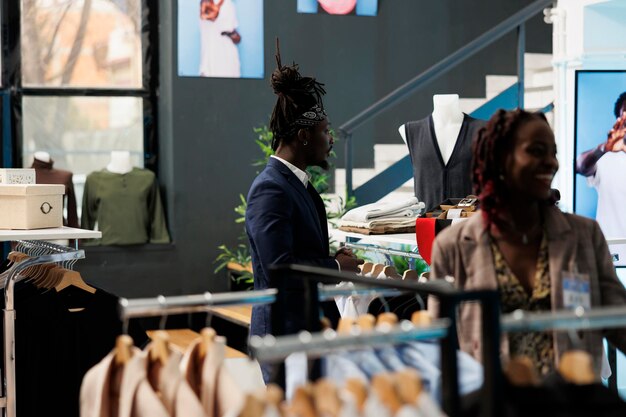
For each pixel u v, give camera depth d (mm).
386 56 8047
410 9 8094
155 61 7852
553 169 2170
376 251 4098
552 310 2170
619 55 5320
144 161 7867
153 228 7605
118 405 1999
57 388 3520
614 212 5367
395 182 7895
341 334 1752
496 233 2234
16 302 3578
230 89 7684
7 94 7488
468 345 2240
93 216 7496
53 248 3895
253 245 3262
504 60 8266
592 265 2234
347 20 7949
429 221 3535
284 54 7812
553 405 1728
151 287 7547
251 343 1662
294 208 3238
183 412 1919
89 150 7750
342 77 7953
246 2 7680
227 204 7707
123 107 7809
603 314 1763
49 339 3504
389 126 8055
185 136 7598
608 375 3855
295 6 7812
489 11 8281
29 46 7551
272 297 2164
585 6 6043
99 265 7418
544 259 2209
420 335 1723
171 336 7148
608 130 5359
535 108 7641
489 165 2203
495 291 1725
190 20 7555
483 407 1722
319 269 2100
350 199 6469
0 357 3643
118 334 3572
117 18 7754
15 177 4113
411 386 1638
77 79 7684
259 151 7766
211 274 7691
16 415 3539
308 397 1704
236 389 1990
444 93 8156
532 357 2186
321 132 3350
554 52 6090
